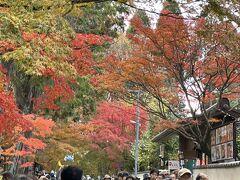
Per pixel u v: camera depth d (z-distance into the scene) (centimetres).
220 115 2164
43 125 1859
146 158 4706
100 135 3644
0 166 2034
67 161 3806
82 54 1655
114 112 3472
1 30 913
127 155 4800
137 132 3716
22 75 1945
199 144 2127
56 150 2966
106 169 4734
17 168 2125
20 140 1764
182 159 2803
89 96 2495
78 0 1123
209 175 1689
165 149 4394
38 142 1812
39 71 998
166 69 2066
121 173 1310
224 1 1105
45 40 994
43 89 1781
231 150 1689
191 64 1992
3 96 1119
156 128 2238
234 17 1141
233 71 1892
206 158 2233
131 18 1925
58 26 1036
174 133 2911
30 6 1017
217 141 1908
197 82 2022
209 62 1978
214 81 2016
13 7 989
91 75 2084
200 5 1152
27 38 988
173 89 2153
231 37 1413
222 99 1950
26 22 963
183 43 1931
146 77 2006
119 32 2805
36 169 3678
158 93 2084
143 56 1984
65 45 1071
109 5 2436
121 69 2028
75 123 3136
